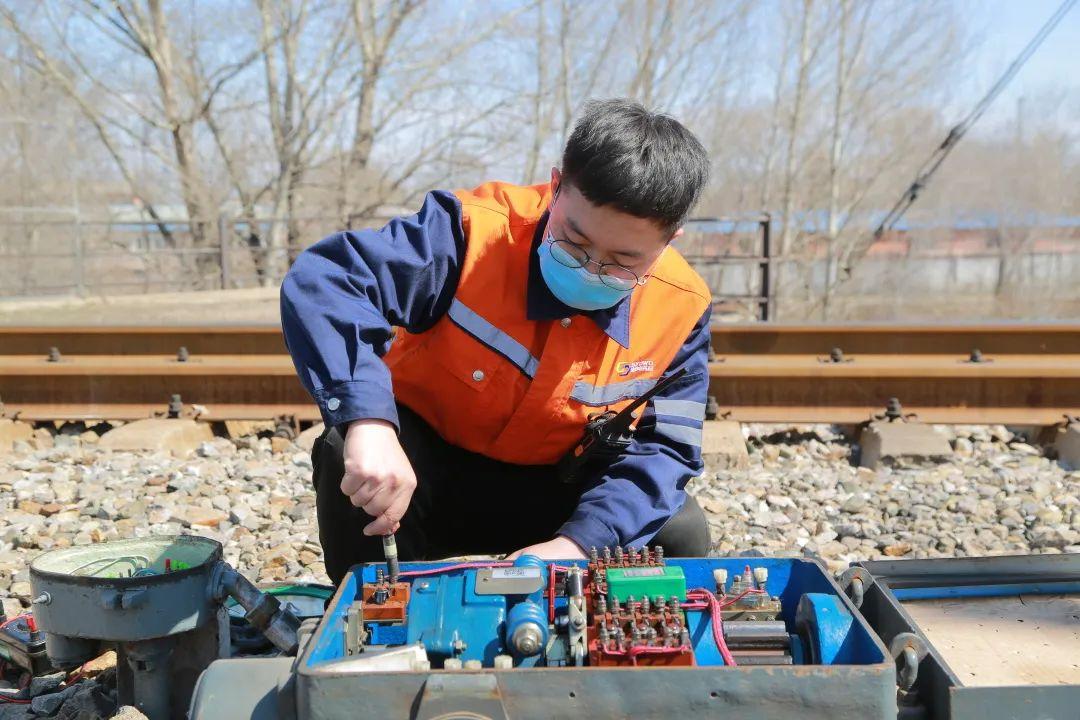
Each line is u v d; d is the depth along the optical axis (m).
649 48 21.80
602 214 1.84
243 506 4.10
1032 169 28.80
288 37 20.52
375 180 21.45
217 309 10.80
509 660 1.52
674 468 2.25
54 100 22.97
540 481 2.43
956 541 3.75
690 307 2.28
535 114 21.53
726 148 25.39
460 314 2.17
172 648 2.05
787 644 1.71
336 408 1.80
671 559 1.94
